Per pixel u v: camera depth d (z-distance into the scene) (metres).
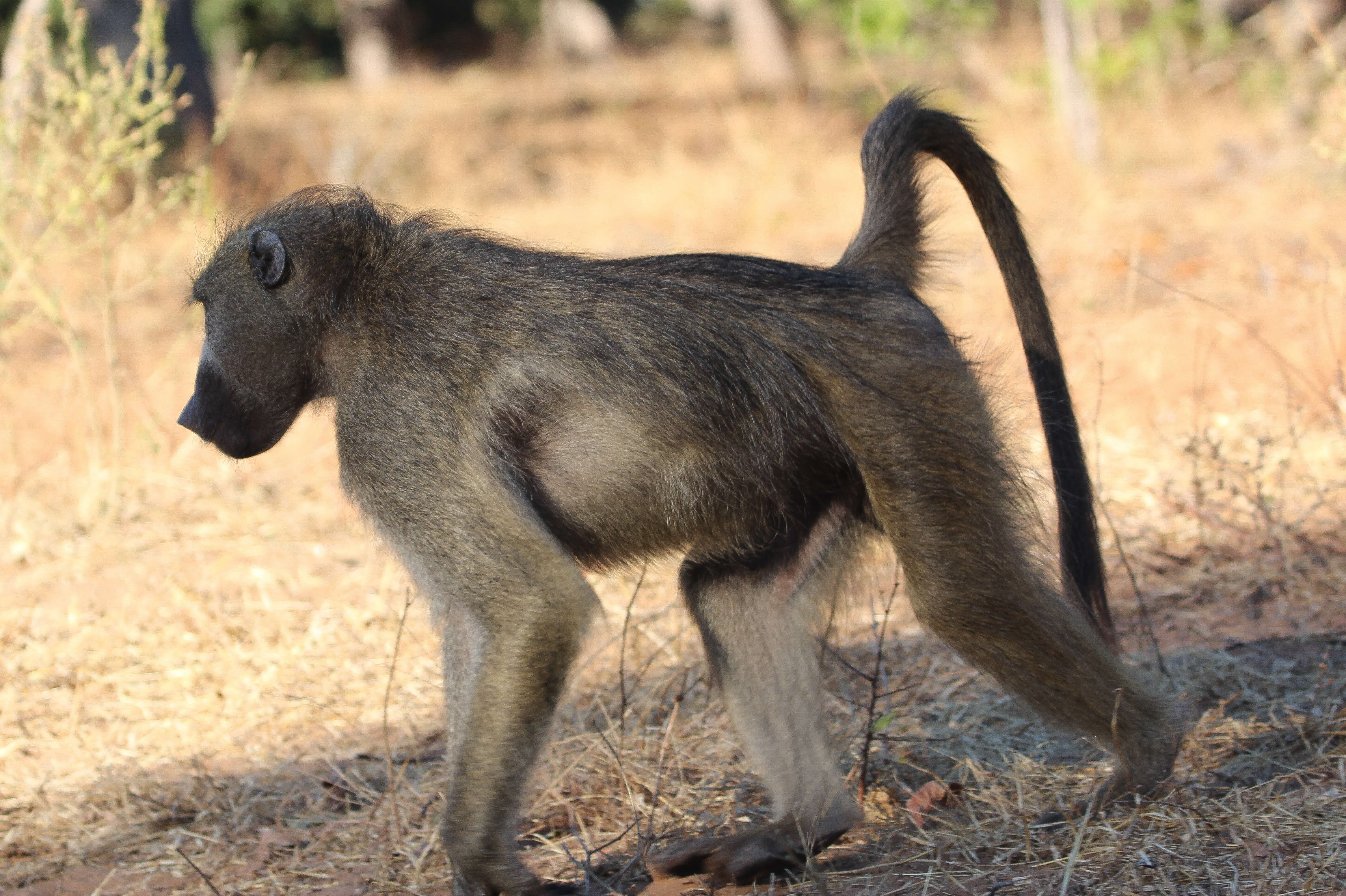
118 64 10.27
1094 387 10.45
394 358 4.84
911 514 4.89
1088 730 5.03
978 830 5.11
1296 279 11.95
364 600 8.15
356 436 4.83
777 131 21.42
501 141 27.19
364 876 5.36
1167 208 15.20
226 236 5.56
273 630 7.84
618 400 4.82
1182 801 5.05
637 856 5.23
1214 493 8.19
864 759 5.55
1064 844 4.93
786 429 4.95
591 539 5.03
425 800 5.84
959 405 4.98
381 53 49.62
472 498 4.64
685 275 5.07
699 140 24.83
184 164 17.97
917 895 4.74
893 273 5.67
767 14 35.62
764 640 5.32
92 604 8.31
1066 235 14.58
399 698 7.06
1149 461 8.96
